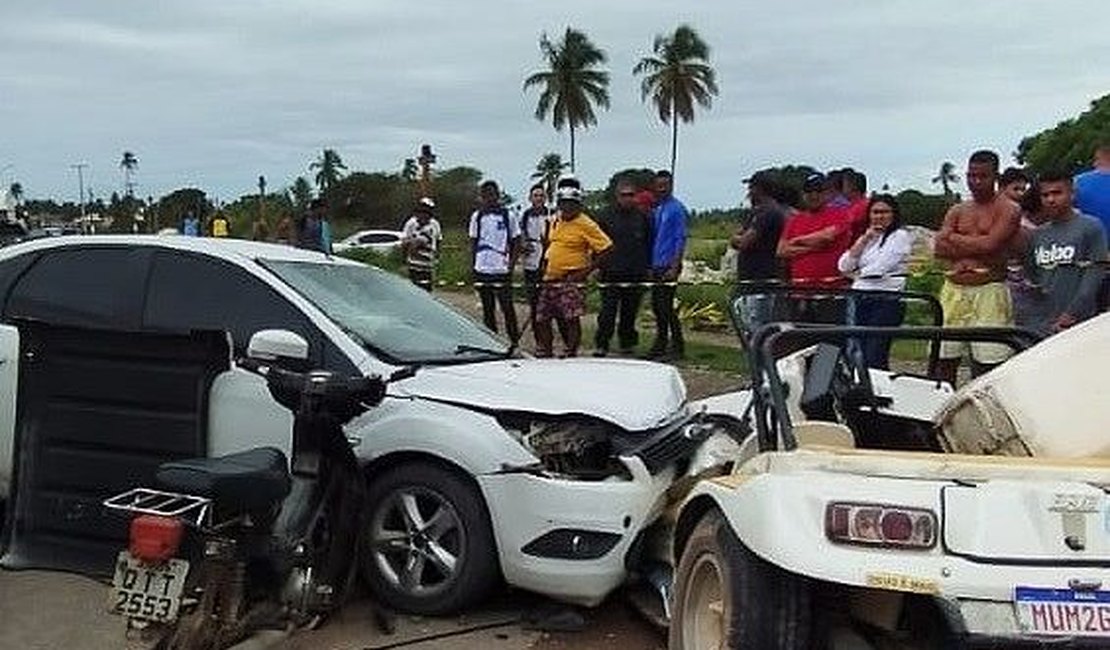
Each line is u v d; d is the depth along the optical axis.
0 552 5.89
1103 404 4.58
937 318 6.20
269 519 4.77
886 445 5.38
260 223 26.39
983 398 4.86
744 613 4.14
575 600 5.59
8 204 30.55
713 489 4.45
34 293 6.62
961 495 3.92
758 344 5.00
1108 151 8.64
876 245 9.32
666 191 12.99
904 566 3.77
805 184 10.27
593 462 5.73
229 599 4.64
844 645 4.31
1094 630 3.70
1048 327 7.74
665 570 5.64
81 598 5.96
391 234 46.22
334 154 77.00
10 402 6.42
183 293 6.39
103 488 5.74
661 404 6.00
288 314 6.20
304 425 5.23
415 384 5.93
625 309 13.38
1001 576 3.74
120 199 60.88
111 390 5.75
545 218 14.29
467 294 22.55
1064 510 3.88
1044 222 8.38
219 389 5.80
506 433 5.66
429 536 5.73
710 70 79.31
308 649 5.37
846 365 5.38
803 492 3.99
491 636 5.59
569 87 78.50
